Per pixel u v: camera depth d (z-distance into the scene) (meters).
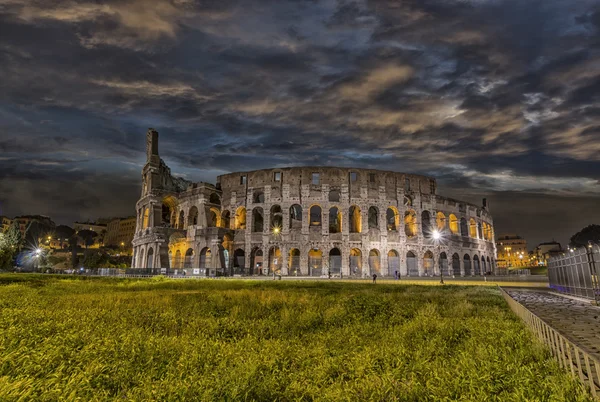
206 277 67.50
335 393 7.46
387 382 7.96
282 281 53.12
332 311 19.11
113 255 151.75
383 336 13.53
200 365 8.96
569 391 7.26
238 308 19.94
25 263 116.19
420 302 25.16
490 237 111.25
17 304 19.91
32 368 8.19
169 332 13.76
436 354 10.72
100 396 6.98
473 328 14.10
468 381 7.98
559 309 21.77
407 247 85.88
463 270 92.81
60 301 21.44
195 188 89.06
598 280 24.22
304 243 82.81
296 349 11.07
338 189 85.44
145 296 25.41
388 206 86.50
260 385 7.65
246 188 89.12
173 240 87.44
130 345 10.33
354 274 83.00
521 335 12.37
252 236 85.44
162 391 7.07
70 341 10.80
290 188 85.81
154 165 94.69
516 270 102.19
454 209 95.69
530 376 8.27
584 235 154.25
